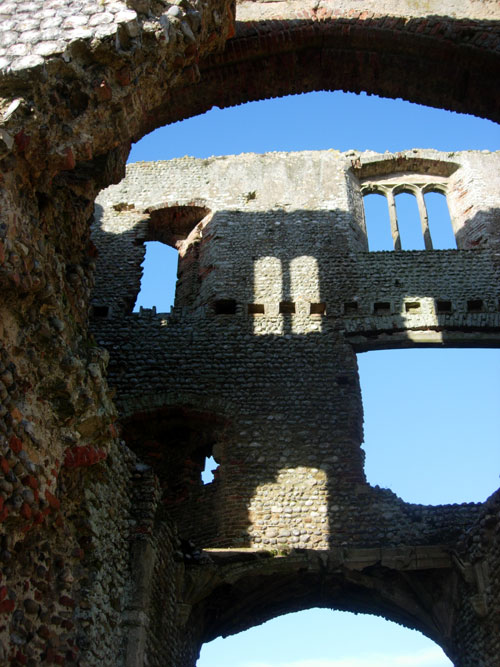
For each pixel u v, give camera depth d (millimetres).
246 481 15305
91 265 9336
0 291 6590
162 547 10914
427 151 21781
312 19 12758
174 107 13297
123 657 8984
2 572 6098
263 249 19625
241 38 12656
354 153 21844
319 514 14781
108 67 7949
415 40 12547
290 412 16406
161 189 21422
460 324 17906
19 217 7051
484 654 11773
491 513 11688
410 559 13250
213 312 18484
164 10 8703
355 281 18828
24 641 6613
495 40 12188
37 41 7711
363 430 16359
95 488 8688
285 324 18078
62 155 7504
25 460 6508
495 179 21094
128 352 17781
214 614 13734
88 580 8148
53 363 7348
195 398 16797
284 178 21250
